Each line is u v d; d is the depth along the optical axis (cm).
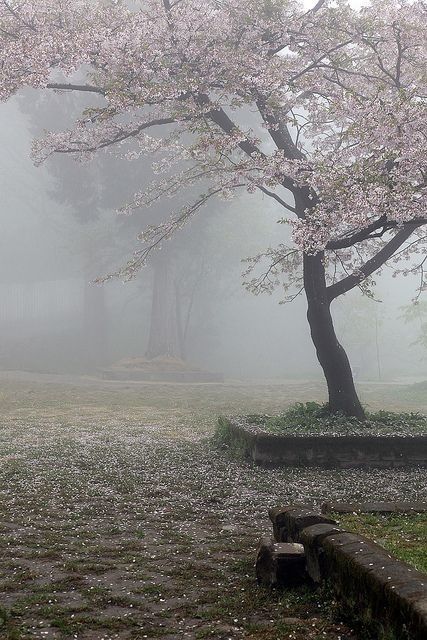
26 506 900
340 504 756
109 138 1541
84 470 1182
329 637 436
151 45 1355
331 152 1391
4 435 1686
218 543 729
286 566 548
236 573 610
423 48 1424
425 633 343
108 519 841
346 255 1536
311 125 1639
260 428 1366
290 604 512
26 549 693
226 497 988
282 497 987
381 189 1176
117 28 1353
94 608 513
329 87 1539
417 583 396
